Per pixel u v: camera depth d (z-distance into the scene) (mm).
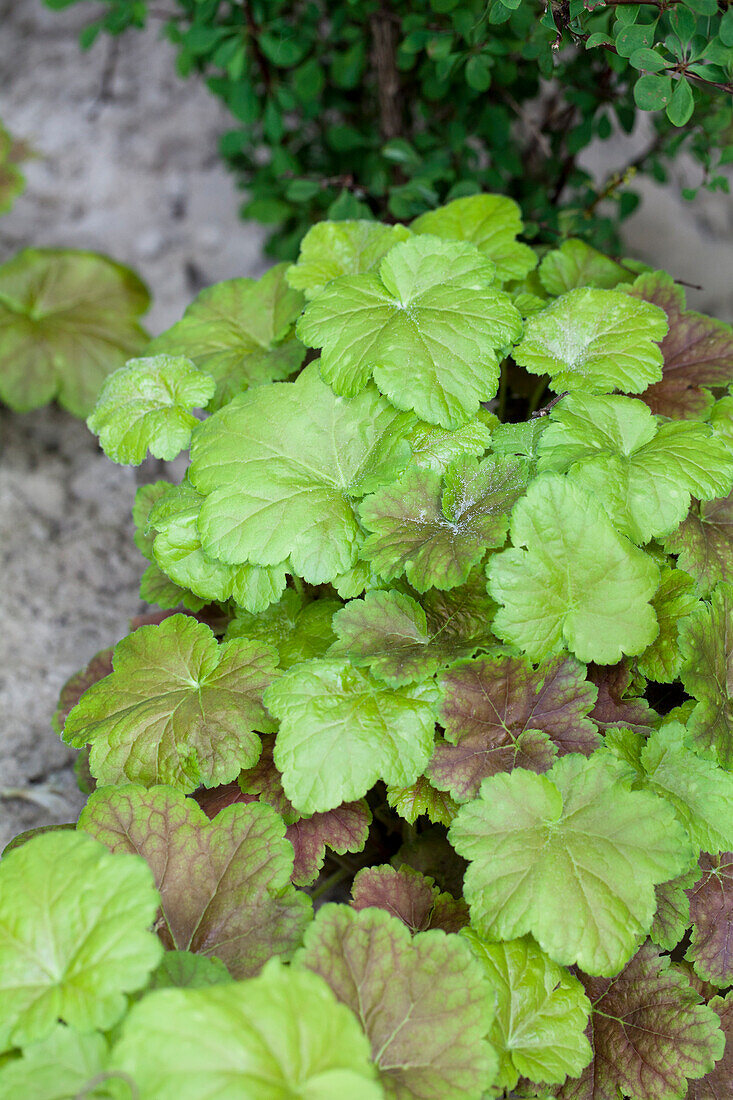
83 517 1299
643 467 994
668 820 937
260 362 1084
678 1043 951
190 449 1034
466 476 992
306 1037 861
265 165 1360
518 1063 919
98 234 1568
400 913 971
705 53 1021
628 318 1043
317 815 989
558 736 969
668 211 1578
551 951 924
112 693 1001
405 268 1038
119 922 891
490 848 938
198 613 1086
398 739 958
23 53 1817
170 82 1747
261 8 1200
